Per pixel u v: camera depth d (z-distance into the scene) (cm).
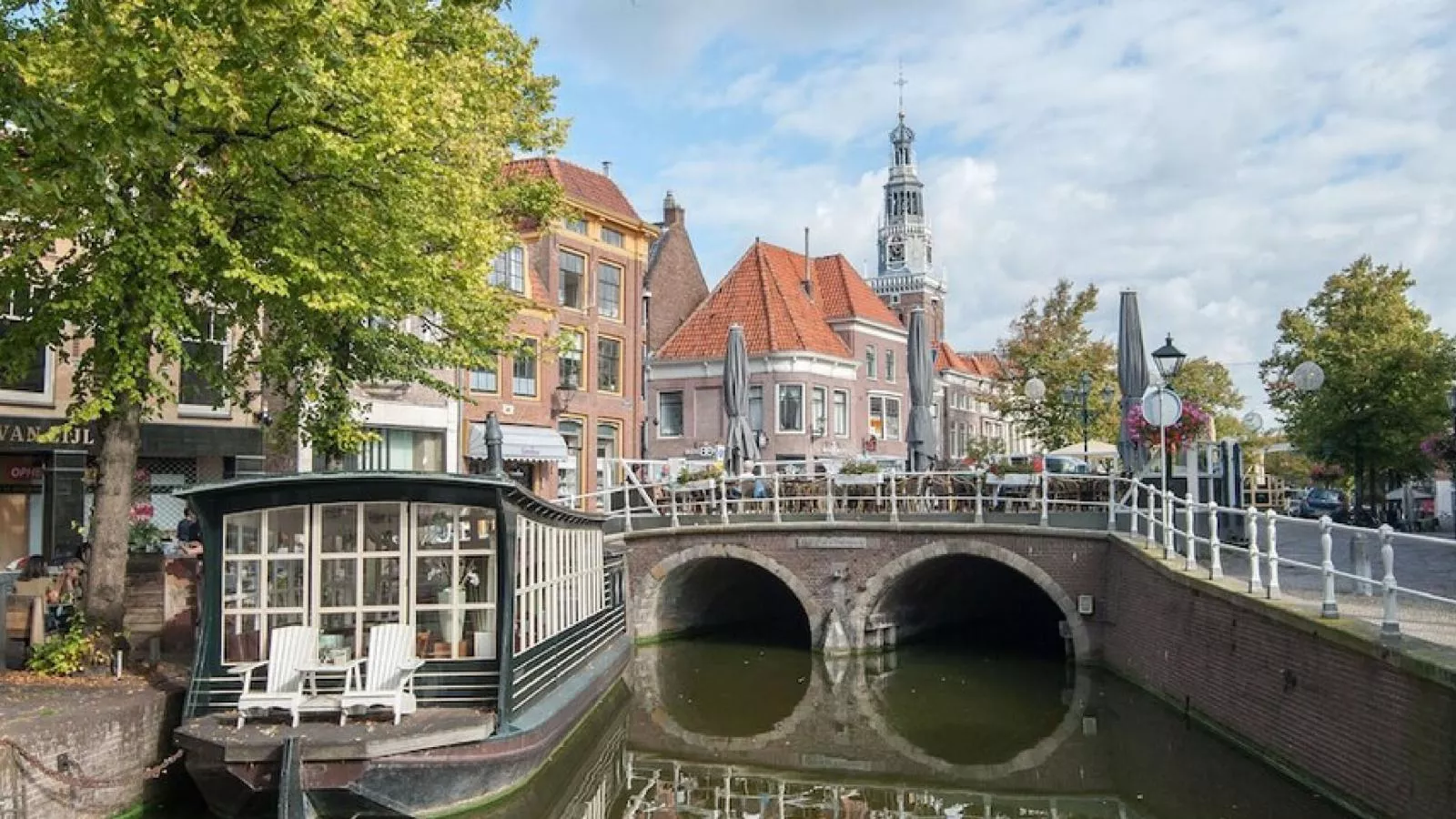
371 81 1084
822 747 1449
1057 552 1922
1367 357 2680
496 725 1068
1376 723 893
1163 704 1502
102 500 1148
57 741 888
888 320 4419
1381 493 3497
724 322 3891
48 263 1606
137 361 1063
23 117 790
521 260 2792
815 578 2159
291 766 933
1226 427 5097
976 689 1819
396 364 1548
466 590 1102
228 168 1094
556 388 2873
